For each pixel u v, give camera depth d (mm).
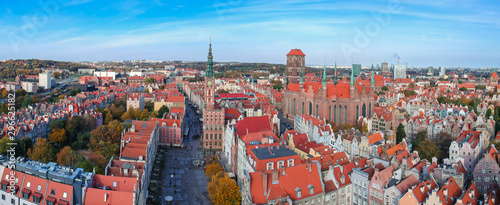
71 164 163625
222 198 130375
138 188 111875
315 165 130375
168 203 146500
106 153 191125
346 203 136375
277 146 158625
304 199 122875
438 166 146625
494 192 118500
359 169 138375
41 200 105125
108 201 102375
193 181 172875
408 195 115000
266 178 119000
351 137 199750
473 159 166500
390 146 179000
